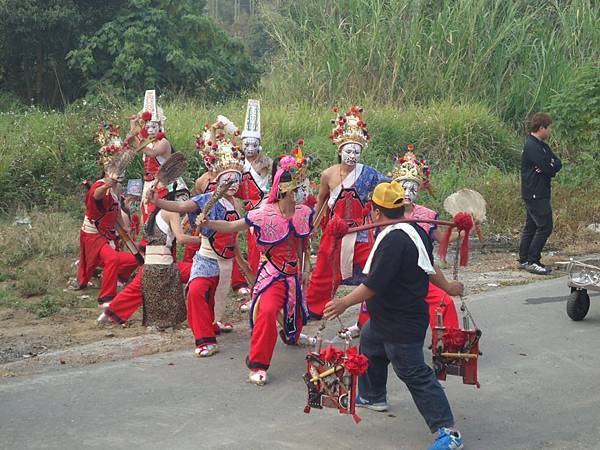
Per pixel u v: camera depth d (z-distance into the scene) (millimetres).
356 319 8023
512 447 5121
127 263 8461
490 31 18328
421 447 5094
